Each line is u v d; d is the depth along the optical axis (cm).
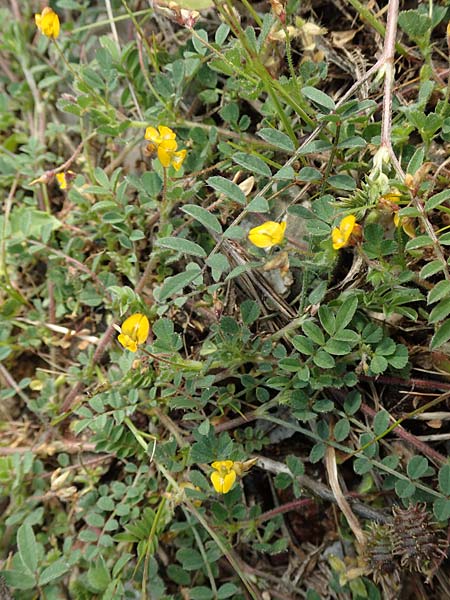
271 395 15
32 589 14
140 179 15
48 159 17
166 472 14
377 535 12
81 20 18
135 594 14
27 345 17
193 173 14
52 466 16
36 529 16
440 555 12
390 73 12
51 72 19
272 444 15
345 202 12
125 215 15
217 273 11
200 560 14
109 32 18
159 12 16
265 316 14
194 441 15
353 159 14
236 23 11
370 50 15
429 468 12
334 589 14
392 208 11
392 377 13
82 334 17
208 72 15
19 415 17
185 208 11
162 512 14
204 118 16
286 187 13
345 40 15
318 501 15
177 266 16
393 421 14
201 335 15
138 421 15
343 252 14
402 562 12
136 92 16
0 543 15
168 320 13
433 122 12
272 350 13
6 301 17
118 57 16
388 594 13
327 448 14
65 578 15
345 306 12
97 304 16
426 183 12
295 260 12
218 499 14
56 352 17
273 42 14
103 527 15
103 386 14
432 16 13
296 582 14
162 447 14
